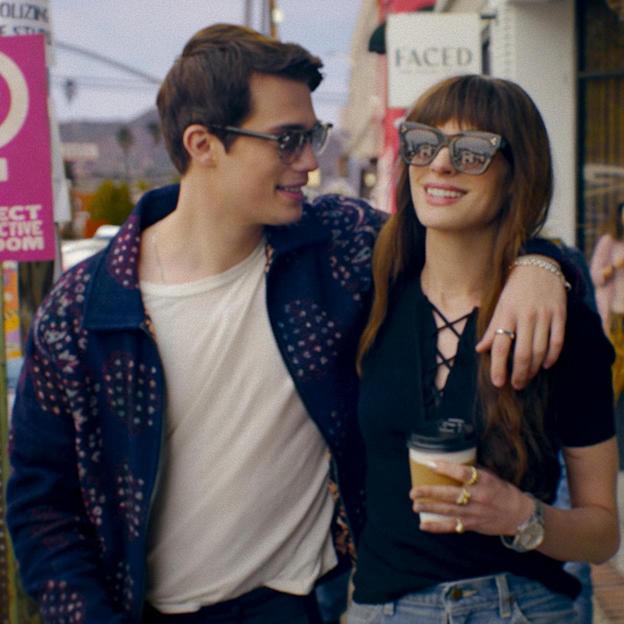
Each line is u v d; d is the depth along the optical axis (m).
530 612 1.92
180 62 2.13
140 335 2.09
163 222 2.25
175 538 2.19
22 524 2.12
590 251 8.47
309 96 2.14
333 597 3.47
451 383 1.97
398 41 8.62
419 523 1.95
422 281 2.10
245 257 2.21
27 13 3.92
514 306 1.87
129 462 2.11
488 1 9.46
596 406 1.91
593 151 8.41
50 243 3.47
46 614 2.07
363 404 2.07
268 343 2.18
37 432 2.14
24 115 3.43
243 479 2.18
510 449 1.88
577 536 1.87
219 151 2.10
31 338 2.13
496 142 1.91
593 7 8.29
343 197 2.43
